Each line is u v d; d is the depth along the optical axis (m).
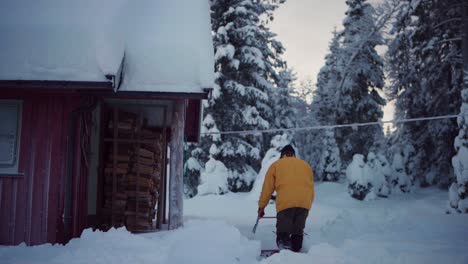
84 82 6.96
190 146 25.58
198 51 7.70
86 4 7.62
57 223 7.26
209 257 5.54
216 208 17.61
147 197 9.36
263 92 26.33
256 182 20.88
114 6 7.59
